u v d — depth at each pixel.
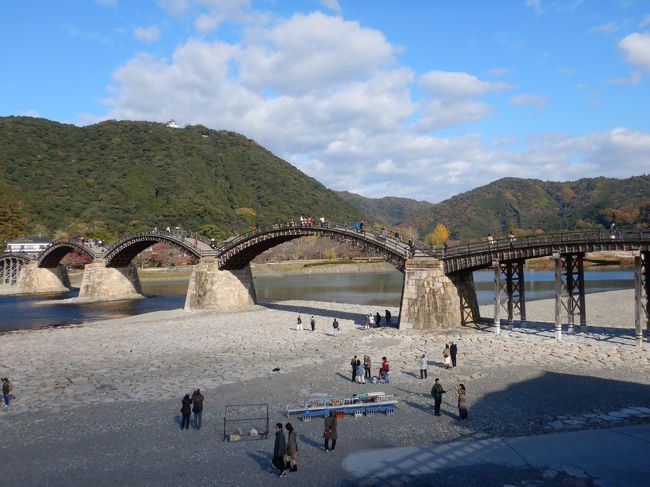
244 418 25.47
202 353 42.59
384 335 48.56
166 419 25.72
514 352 38.62
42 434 23.77
